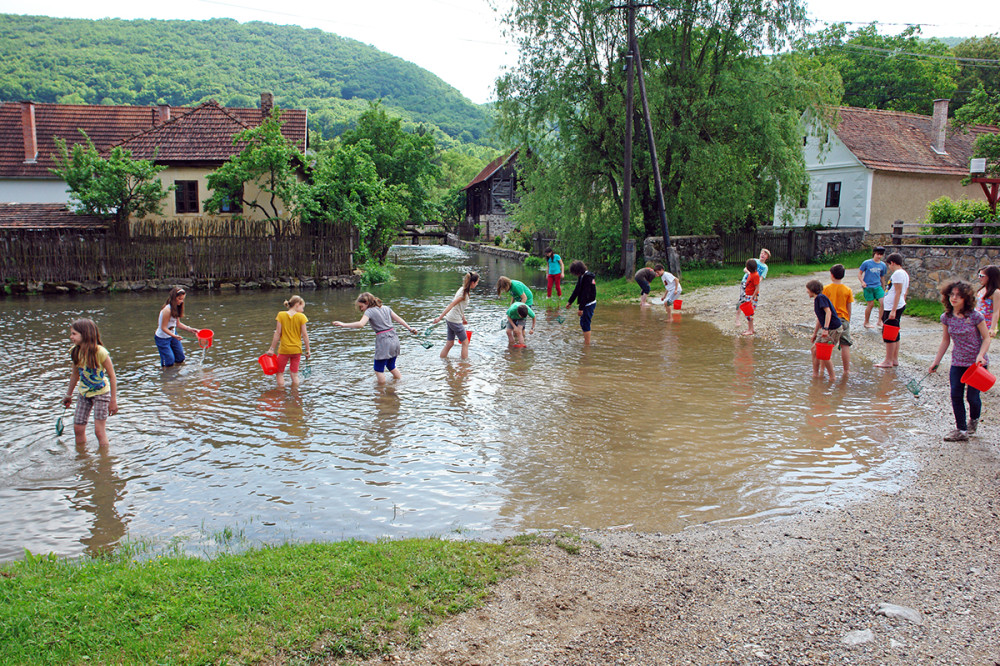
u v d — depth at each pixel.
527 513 5.64
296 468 6.71
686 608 4.04
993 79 40.69
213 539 5.17
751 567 4.59
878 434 7.53
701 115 23.30
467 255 43.16
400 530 5.32
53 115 31.00
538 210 25.58
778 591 4.25
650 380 10.15
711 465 6.68
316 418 8.34
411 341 13.54
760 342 13.12
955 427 7.72
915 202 29.45
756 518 5.48
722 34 23.12
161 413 8.56
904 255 15.88
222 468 6.71
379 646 3.51
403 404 8.95
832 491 6.02
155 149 26.14
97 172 23.61
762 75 22.33
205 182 26.39
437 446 7.33
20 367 11.10
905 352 11.59
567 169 24.78
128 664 3.25
